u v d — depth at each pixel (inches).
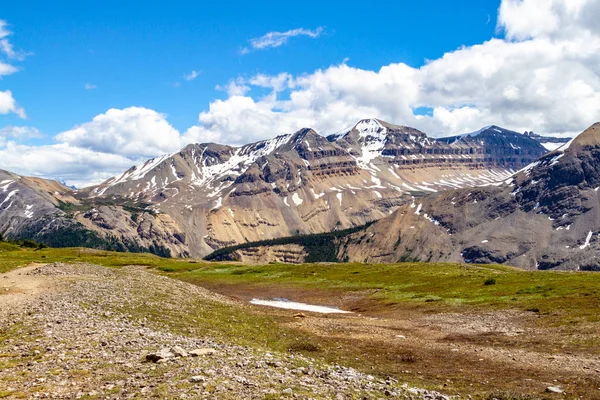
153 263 7170.3
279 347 1678.2
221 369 989.2
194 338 1531.7
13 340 1339.8
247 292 4466.0
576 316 2194.9
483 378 1264.8
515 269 5984.3
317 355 1581.0
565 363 1448.1
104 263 6850.4
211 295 3105.3
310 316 2751.0
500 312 2578.7
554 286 3122.5
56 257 6978.4
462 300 3070.9
